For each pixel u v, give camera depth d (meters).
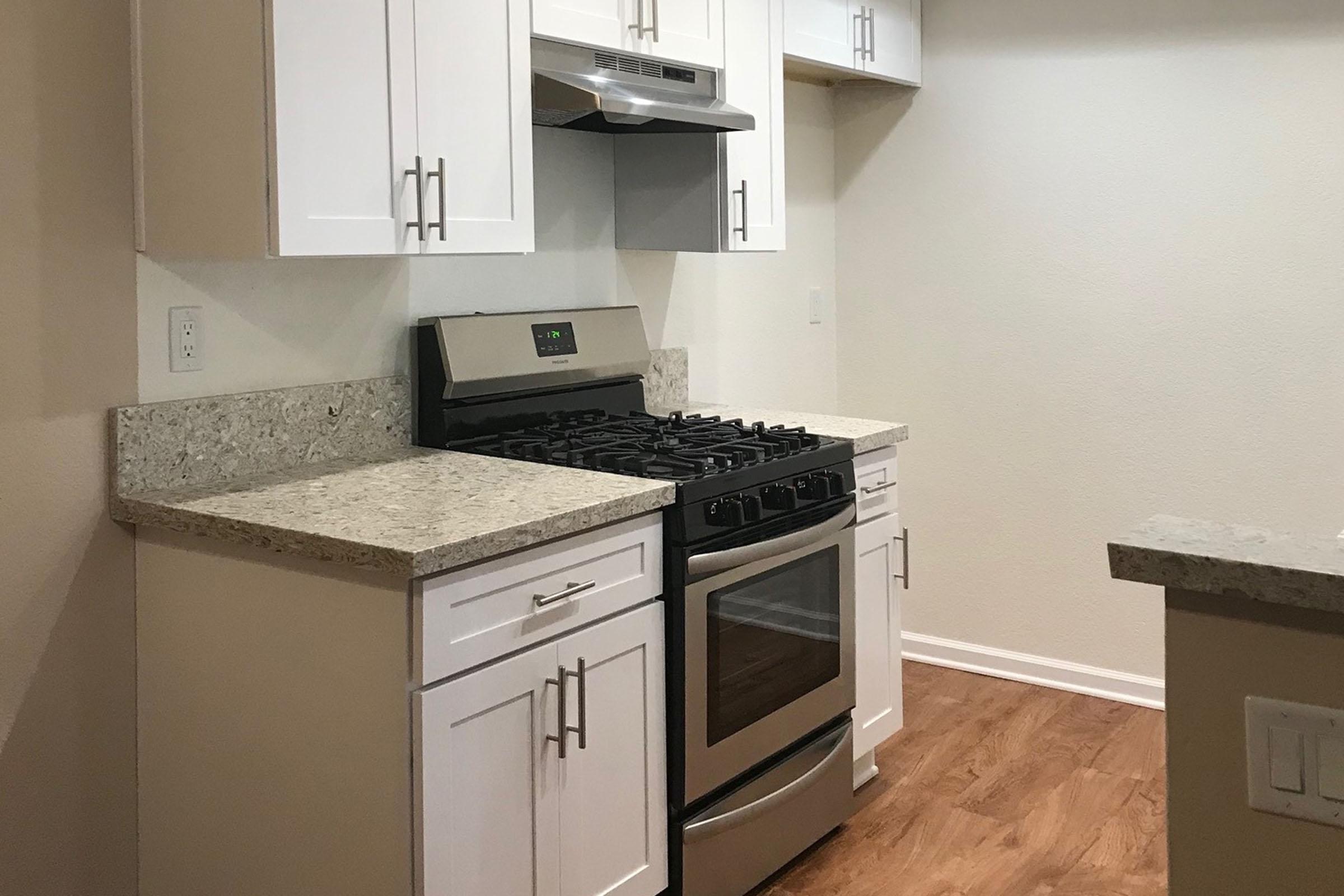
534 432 2.83
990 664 3.98
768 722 2.61
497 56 2.35
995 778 3.21
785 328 3.94
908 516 4.11
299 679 2.01
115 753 2.25
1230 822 1.16
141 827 2.29
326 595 1.95
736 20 3.02
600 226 3.20
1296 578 1.06
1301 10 3.28
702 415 3.27
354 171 2.10
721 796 2.51
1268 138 3.36
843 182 4.11
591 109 2.47
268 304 2.43
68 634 2.16
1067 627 3.83
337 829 1.98
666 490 2.28
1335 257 3.30
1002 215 3.81
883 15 3.67
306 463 2.49
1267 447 3.45
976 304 3.89
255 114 2.00
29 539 2.10
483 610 1.95
